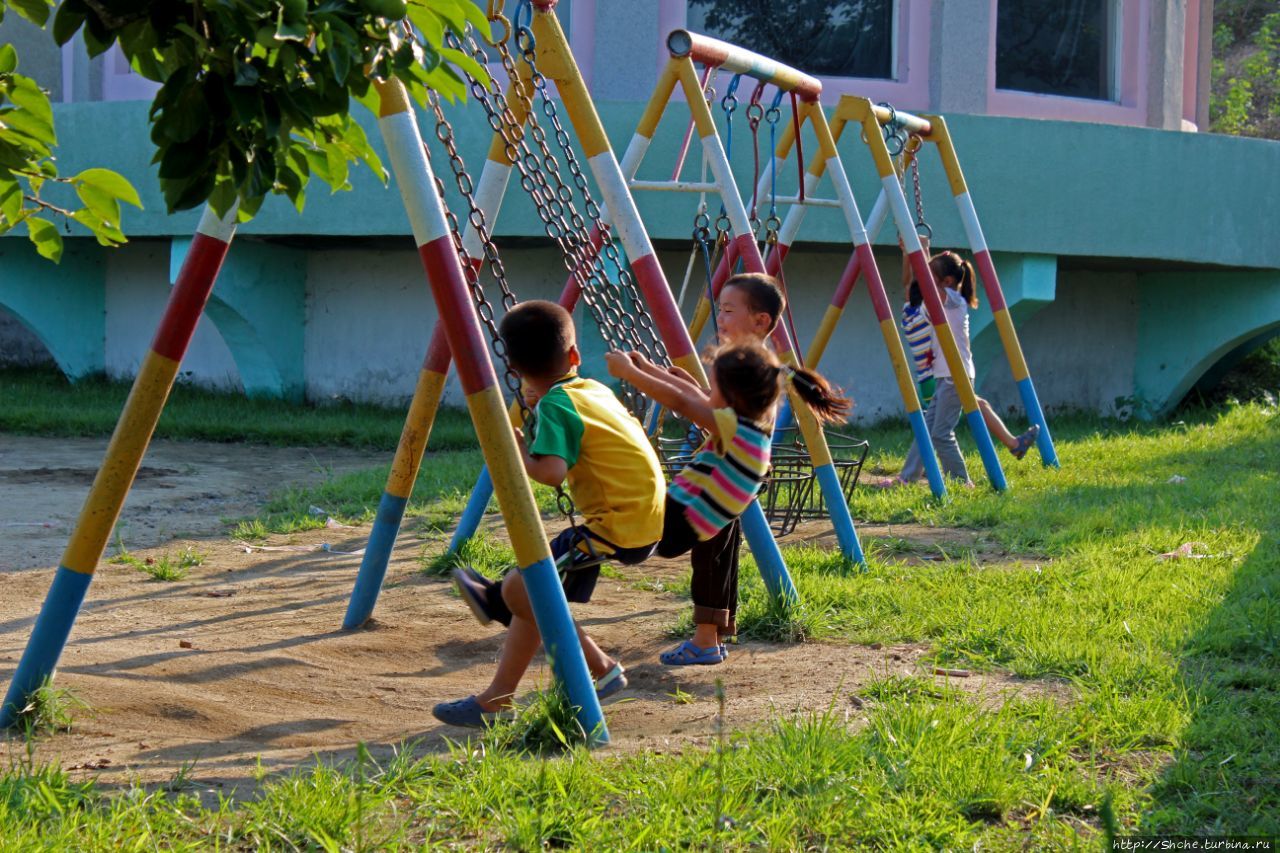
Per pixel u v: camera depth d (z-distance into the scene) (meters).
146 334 16.91
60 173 14.74
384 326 15.79
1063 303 16.36
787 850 3.14
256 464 11.95
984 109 14.91
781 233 9.08
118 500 4.46
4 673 4.96
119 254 17.03
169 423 13.70
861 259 8.88
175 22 2.81
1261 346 16.95
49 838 3.05
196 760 3.86
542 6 5.27
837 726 4.08
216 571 7.27
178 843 3.10
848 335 15.45
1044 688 4.62
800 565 6.94
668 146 13.34
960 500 9.24
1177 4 16.30
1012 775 3.60
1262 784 3.62
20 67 17.31
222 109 2.84
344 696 4.88
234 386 16.75
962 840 3.19
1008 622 5.48
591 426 4.32
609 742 4.07
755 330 5.69
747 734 3.99
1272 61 32.53
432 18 3.42
